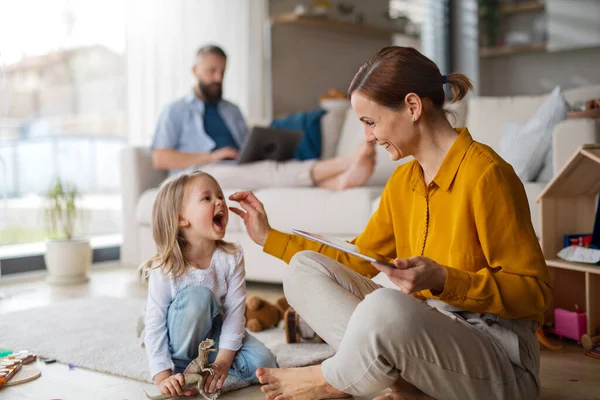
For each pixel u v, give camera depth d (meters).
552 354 1.91
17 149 3.78
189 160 3.41
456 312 1.30
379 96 1.26
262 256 2.97
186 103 3.55
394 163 3.35
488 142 2.99
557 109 2.46
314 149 3.66
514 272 1.20
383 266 1.14
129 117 4.11
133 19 4.11
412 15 6.16
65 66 3.95
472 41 5.90
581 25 5.40
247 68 4.77
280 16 4.88
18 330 2.25
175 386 1.47
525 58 5.85
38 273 3.56
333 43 5.54
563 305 2.14
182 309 1.55
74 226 3.78
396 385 1.31
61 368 1.83
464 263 1.25
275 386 1.40
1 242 3.72
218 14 4.56
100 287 3.23
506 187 1.21
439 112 1.30
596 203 2.21
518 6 5.73
